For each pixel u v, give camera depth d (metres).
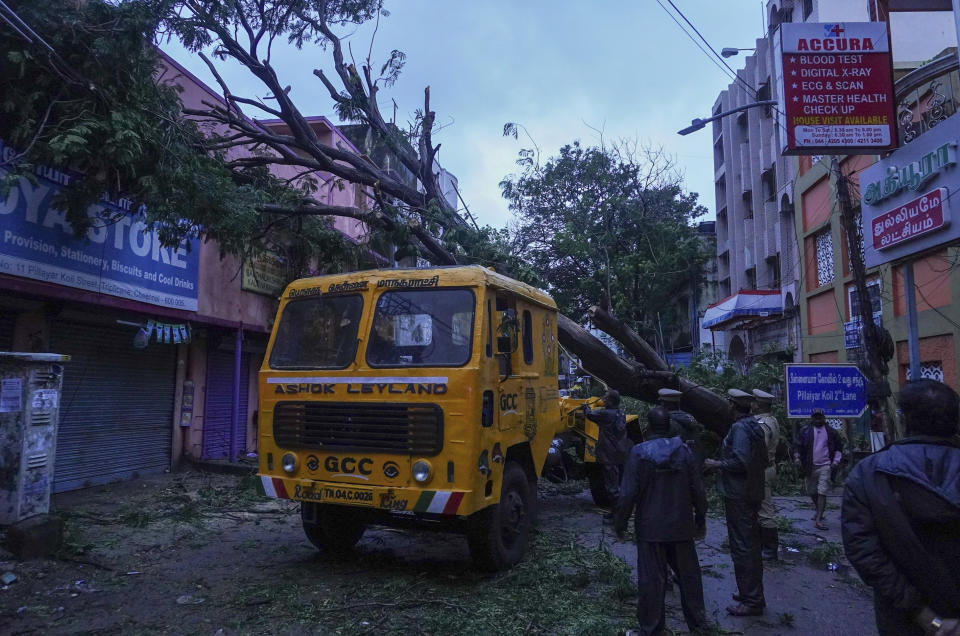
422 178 14.30
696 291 33.19
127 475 10.52
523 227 25.94
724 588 6.11
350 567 6.34
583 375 11.52
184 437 11.90
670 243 26.42
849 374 11.52
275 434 6.22
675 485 4.64
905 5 12.02
